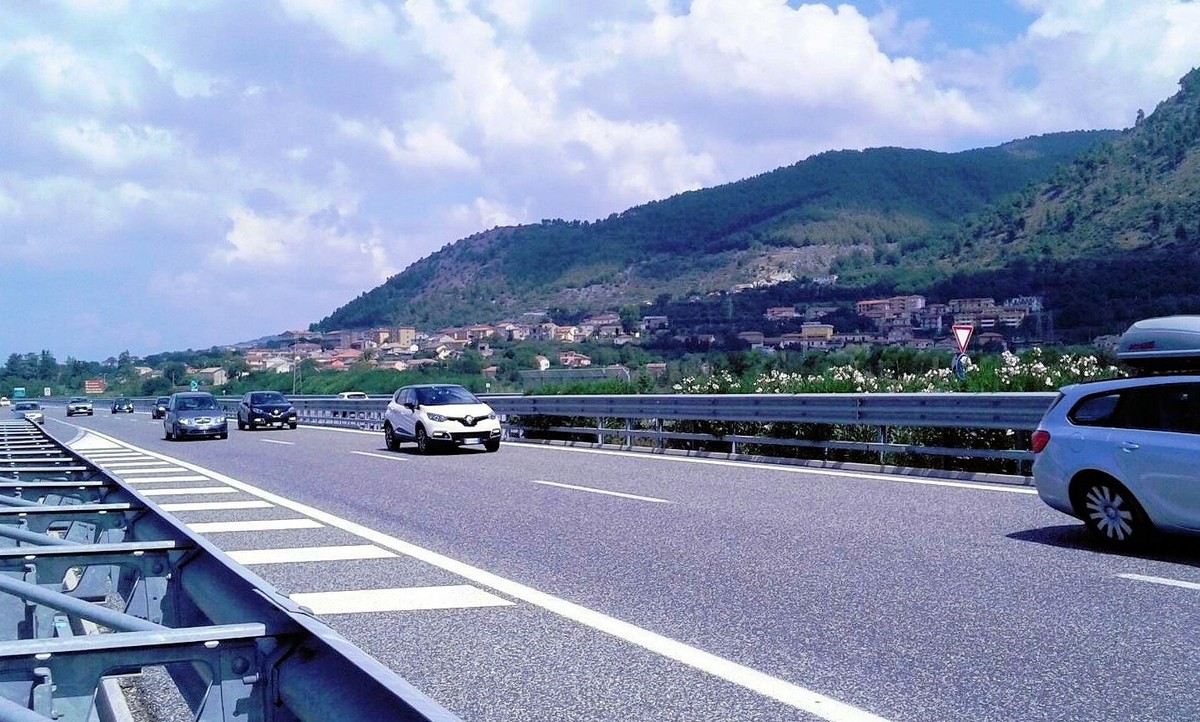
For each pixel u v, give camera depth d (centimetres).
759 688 527
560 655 599
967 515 1123
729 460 1895
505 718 488
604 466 1817
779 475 1584
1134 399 900
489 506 1287
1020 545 936
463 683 545
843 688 525
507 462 1966
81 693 291
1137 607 693
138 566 478
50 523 606
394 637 646
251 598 364
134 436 3666
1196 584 763
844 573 822
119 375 15112
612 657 592
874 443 1641
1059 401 962
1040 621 658
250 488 1583
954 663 566
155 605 477
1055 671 548
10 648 283
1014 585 768
